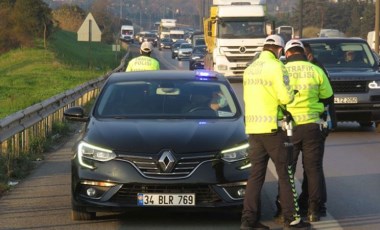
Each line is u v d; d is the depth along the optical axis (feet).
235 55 255.50
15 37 409.49
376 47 330.34
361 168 92.07
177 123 64.85
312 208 63.67
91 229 60.39
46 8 422.82
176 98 70.08
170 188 59.57
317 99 63.52
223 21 256.52
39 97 198.90
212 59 265.54
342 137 123.34
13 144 93.86
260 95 57.52
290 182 58.44
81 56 452.35
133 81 72.84
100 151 60.90
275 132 57.41
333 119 64.85
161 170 59.36
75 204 61.72
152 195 59.41
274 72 57.00
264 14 256.73
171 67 395.75
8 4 419.33
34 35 417.49
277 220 63.46
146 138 61.41
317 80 63.21
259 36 255.09
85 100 181.98
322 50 135.33
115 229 60.39
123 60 382.83
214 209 59.88
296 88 62.75
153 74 74.59
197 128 63.46
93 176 60.44
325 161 97.66
